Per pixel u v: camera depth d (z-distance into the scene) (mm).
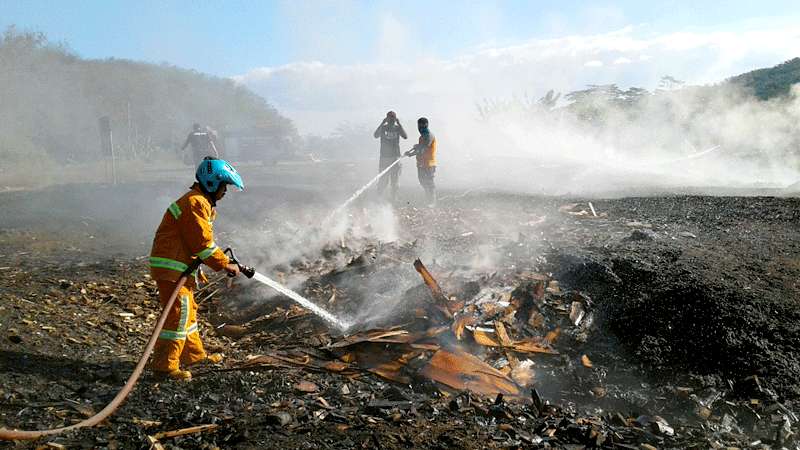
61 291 6520
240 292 6691
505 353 5008
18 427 3570
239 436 3531
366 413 4012
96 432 3564
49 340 5035
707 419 4250
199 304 6555
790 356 4727
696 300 5379
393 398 4281
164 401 4109
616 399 4551
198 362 4902
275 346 5391
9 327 5129
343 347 5016
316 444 3510
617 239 7574
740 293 5441
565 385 4762
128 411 3910
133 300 6465
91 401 4043
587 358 5090
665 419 4293
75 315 5777
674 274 5875
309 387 4395
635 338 5258
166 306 4277
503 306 5559
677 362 4922
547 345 5188
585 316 5539
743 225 8625
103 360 4812
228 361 5020
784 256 6648
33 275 7207
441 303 5453
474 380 4547
